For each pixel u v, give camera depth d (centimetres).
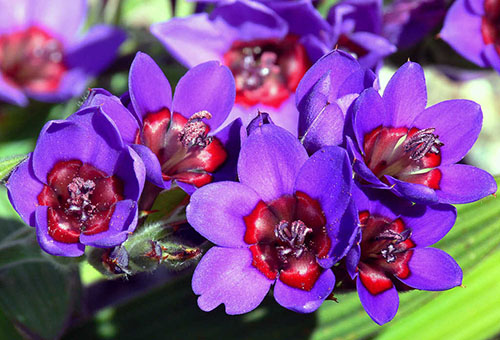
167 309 42
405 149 35
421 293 40
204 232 33
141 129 35
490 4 42
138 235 34
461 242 41
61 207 34
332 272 33
